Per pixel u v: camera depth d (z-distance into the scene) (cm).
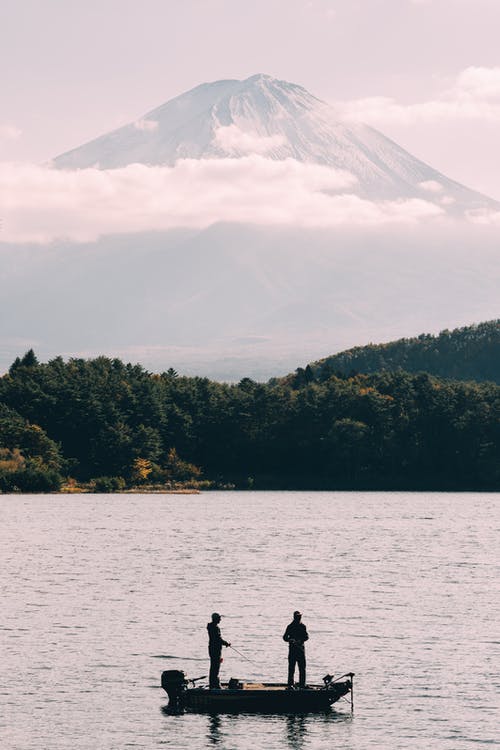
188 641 8162
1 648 7875
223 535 17038
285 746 5919
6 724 6188
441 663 7550
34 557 13550
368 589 10862
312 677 7181
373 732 6134
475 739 5984
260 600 10081
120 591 10588
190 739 6025
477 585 11194
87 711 6456
